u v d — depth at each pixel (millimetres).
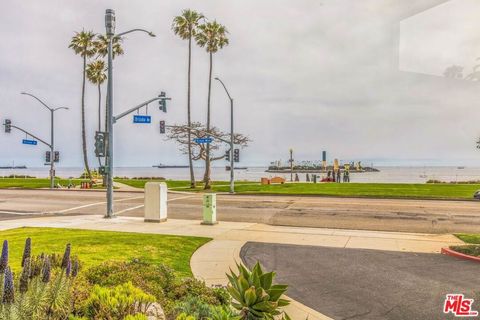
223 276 9594
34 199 31172
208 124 46000
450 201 28688
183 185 50125
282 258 11711
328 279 9453
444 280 9258
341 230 16922
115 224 18562
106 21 21594
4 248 3504
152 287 5707
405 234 15969
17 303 3566
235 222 19219
